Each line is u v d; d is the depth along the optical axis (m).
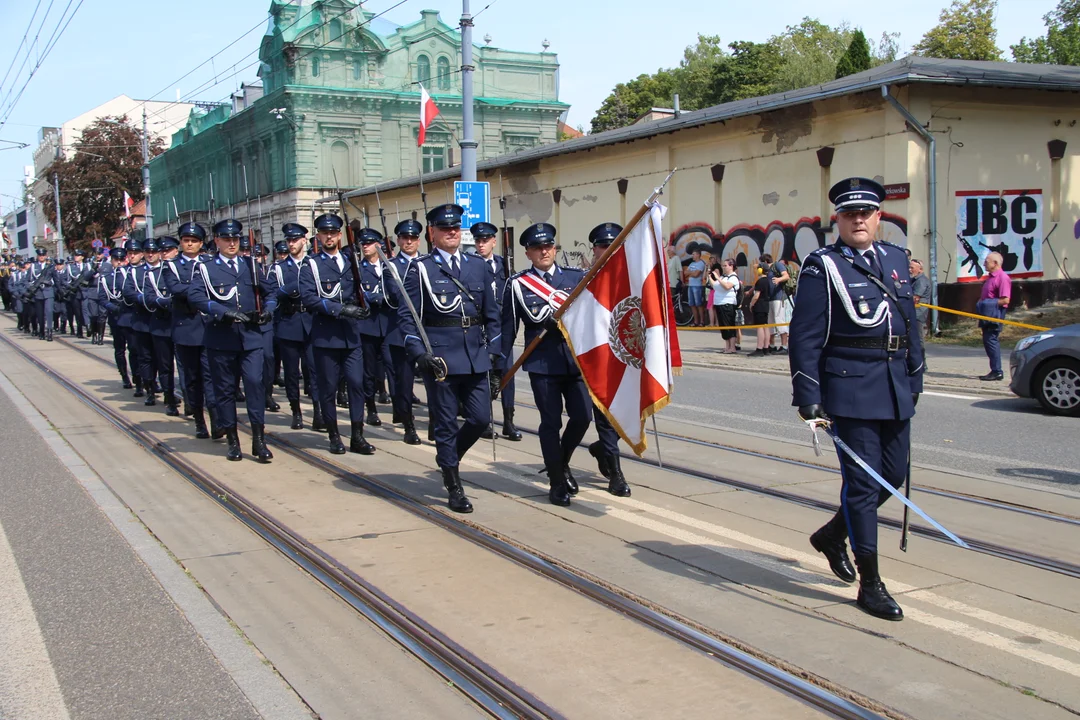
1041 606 4.85
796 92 21.14
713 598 4.99
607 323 6.46
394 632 4.61
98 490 7.66
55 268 24.08
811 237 20.88
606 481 7.73
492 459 8.62
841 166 20.14
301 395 13.81
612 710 3.76
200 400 10.05
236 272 8.68
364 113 45.91
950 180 19.42
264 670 4.22
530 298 7.16
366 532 6.34
